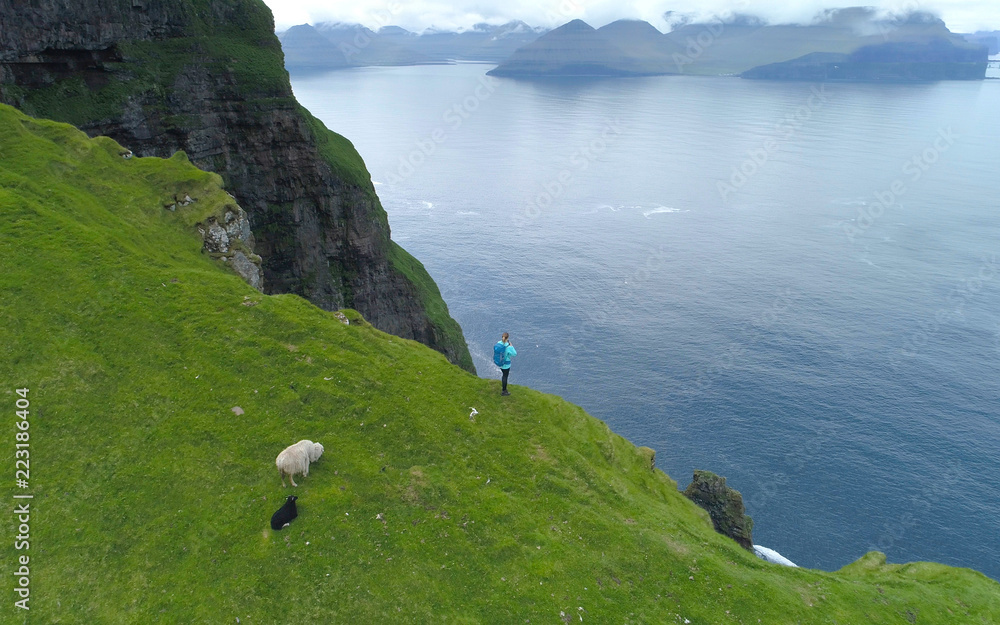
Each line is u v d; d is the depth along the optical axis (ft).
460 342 279.08
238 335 84.07
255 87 186.70
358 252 228.63
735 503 143.13
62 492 59.31
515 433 85.87
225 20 186.70
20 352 70.95
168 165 124.26
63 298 79.41
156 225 109.40
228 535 58.23
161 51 171.12
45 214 90.79
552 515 72.59
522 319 349.20
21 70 149.89
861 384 279.69
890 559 187.73
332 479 66.64
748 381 282.77
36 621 49.39
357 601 55.62
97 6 157.38
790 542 194.59
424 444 75.97
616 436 106.93
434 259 442.91
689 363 299.58
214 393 74.08
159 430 67.41
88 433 65.36
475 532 66.03
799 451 235.40
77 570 53.52
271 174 195.21
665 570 69.15
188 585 53.72
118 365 73.97
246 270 119.03
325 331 91.35
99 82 160.97
